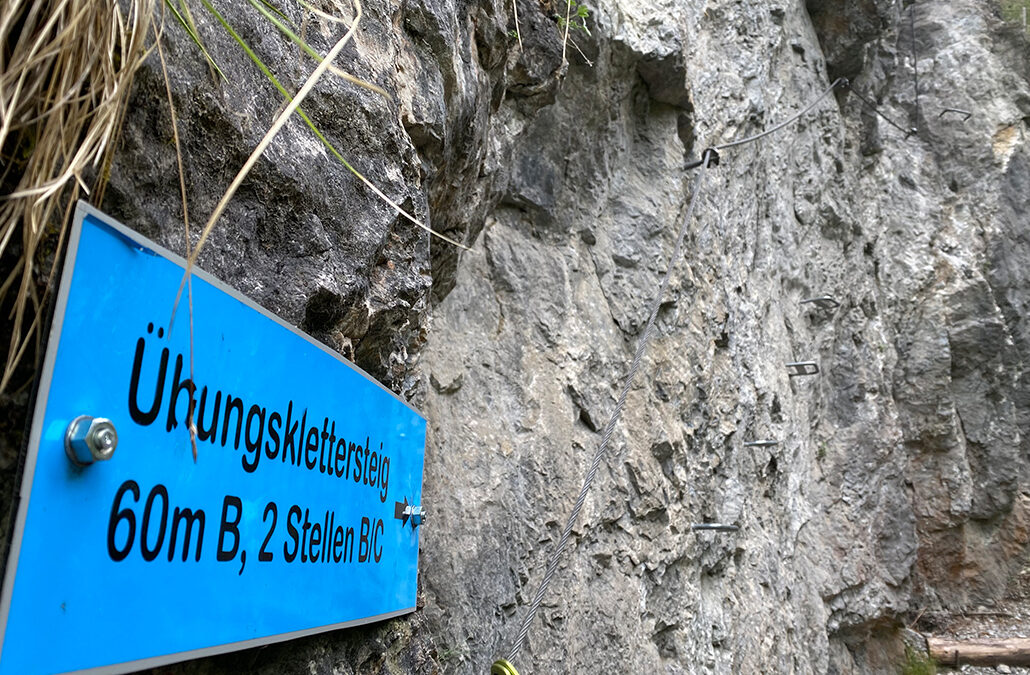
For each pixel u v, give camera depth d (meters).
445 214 2.17
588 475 2.15
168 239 1.00
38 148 0.73
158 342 0.85
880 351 7.07
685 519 3.43
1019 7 9.00
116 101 0.75
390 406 1.56
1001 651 6.98
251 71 1.19
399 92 1.68
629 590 2.90
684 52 3.54
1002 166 8.42
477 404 2.60
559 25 2.83
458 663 2.14
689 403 3.61
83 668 0.73
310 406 1.19
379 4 1.67
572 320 3.07
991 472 7.92
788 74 5.98
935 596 7.75
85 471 0.74
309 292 1.26
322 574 1.21
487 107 2.16
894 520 6.46
